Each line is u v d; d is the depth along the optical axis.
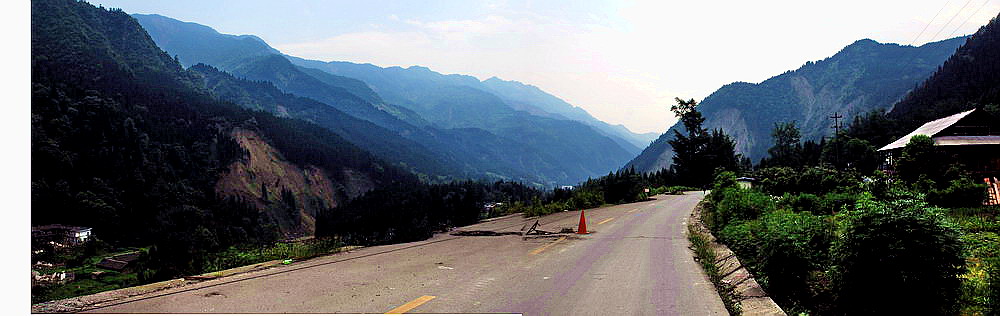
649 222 20.44
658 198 44.47
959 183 18.39
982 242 8.02
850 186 23.30
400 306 6.25
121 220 85.25
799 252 7.61
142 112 139.62
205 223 87.25
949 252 5.95
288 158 166.50
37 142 90.75
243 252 10.52
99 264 53.56
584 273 8.91
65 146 98.69
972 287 6.10
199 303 6.19
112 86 148.12
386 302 6.45
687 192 64.12
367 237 14.98
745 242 9.97
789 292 7.63
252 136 167.62
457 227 18.70
